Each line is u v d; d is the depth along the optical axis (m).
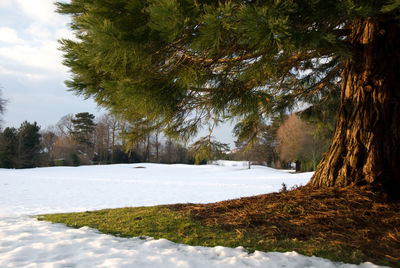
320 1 2.08
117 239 3.49
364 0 2.16
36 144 43.31
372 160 4.09
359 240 3.15
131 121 4.27
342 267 2.54
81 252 2.91
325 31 2.38
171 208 5.29
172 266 2.54
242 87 3.30
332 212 3.82
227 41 2.57
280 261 2.68
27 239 3.41
